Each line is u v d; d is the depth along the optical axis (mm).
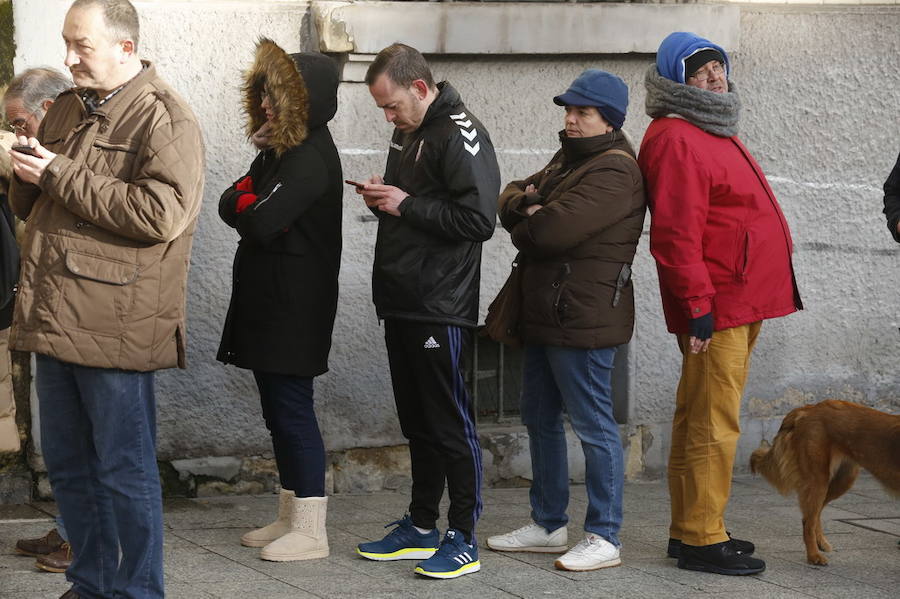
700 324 10867
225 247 13828
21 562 11188
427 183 10961
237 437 14055
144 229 8297
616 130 11320
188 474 13953
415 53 10961
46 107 10930
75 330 8344
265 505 13664
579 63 14664
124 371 8531
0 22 12938
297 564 11344
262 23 13734
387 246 11000
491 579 10992
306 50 13906
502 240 14719
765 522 13391
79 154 8555
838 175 15602
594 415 11328
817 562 11633
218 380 13930
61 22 13102
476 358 15109
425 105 10992
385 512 13531
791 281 11500
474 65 14352
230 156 13773
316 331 11383
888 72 15617
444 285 10875
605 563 11406
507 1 14344
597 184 10914
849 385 15898
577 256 11102
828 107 15484
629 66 14844
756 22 15141
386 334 11375
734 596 10578
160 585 8883
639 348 15180
